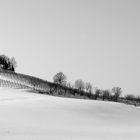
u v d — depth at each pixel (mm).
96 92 121938
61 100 53125
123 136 32062
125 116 45750
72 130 34375
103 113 46281
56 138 29203
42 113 42844
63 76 129375
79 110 46562
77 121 40125
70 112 44812
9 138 28094
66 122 39031
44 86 106562
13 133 30734
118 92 127375
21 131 32000
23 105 47469
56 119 40250
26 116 40562
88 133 33062
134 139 30469
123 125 39906
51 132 32438
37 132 31984
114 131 35219
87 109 47562
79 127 36594
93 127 37281
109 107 50281
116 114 46469
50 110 44969
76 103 50969
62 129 34656
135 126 39656
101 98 118000
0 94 63312
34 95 64500
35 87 99875
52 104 49219
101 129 36219
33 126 35188
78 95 109312
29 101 51125
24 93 68062
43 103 49656
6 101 51094
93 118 42688
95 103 51969
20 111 43188
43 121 38438
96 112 46438
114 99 122250
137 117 45750
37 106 47062
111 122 41281
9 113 41562
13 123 36094
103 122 40844
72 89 115875
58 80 128625
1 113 41375
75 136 30844
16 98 56750
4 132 31000
